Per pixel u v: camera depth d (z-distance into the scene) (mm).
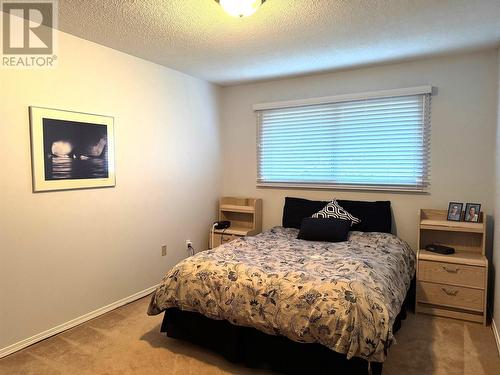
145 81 3412
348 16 2396
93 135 2914
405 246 3254
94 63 2908
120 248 3225
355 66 3598
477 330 2725
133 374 2164
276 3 2199
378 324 1828
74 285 2820
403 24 2533
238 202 4469
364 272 2256
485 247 3086
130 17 2402
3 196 2330
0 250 2322
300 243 3211
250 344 2236
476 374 2141
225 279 2266
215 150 4496
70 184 2746
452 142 3314
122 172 3213
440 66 3322
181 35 2736
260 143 4359
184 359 2334
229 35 2732
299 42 2889
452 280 2914
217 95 4500
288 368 2117
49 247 2621
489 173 3180
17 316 2434
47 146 2568
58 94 2641
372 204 3592
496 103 3051
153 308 2500
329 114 3893
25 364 2270
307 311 1953
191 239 4125
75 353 2406
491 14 2365
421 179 3459
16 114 2383
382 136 3621
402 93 3436
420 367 2215
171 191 3805
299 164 4117
